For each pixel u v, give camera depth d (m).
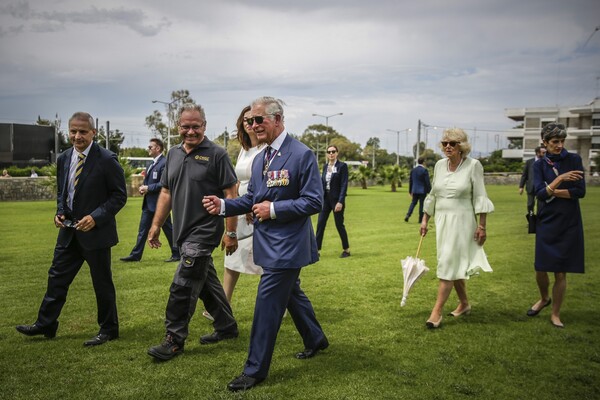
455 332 4.50
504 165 66.12
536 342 4.27
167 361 3.75
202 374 3.54
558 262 4.71
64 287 4.18
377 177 45.25
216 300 4.17
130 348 4.03
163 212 4.29
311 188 3.46
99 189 4.13
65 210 4.11
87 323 4.67
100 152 4.17
